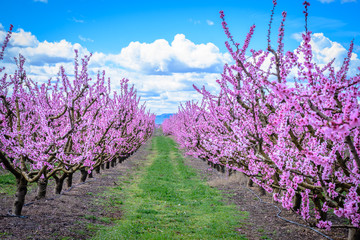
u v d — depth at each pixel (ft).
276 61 18.34
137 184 45.85
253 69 19.48
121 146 61.26
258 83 18.70
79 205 28.89
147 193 38.96
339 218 27.43
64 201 29.45
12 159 29.43
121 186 43.39
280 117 16.38
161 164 70.69
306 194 20.86
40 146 25.38
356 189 16.78
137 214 28.63
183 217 28.63
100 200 32.60
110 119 42.39
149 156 93.15
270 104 20.65
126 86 52.44
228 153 33.83
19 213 22.77
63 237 19.02
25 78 27.48
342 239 21.56
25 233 18.65
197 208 32.73
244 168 33.88
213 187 44.55
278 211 30.09
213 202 34.86
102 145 42.63
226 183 46.78
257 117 21.86
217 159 45.44
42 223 21.34
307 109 13.24
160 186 43.70
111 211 28.96
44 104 30.22
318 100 12.64
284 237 22.35
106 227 23.07
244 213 30.07
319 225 18.02
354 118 9.24
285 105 15.53
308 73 13.03
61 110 35.60
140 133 90.07
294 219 27.09
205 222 26.99
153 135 227.61
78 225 22.24
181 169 61.93
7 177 38.24
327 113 13.42
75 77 29.30
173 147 120.47
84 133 37.06
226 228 24.80
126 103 54.49
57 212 25.11
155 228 24.58
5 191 31.53
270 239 22.04
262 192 37.47
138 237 21.47
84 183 42.50
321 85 13.01
